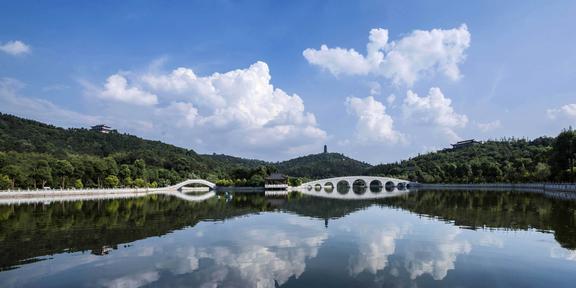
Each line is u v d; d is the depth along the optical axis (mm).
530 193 93938
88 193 106312
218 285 19125
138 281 19703
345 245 28422
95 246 28125
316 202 75312
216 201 80625
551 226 35344
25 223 40562
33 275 20641
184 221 42781
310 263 23203
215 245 28641
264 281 19781
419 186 187750
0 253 25719
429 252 25734
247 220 43750
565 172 102812
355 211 53531
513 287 18500
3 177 89875
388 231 34562
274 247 27875
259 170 178125
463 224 37812
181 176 184625
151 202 77062
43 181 100438
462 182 169750
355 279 19984
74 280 19812
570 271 20953
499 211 48938
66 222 41625
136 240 30594
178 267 22359
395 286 18750
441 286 18703
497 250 25922
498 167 161125
